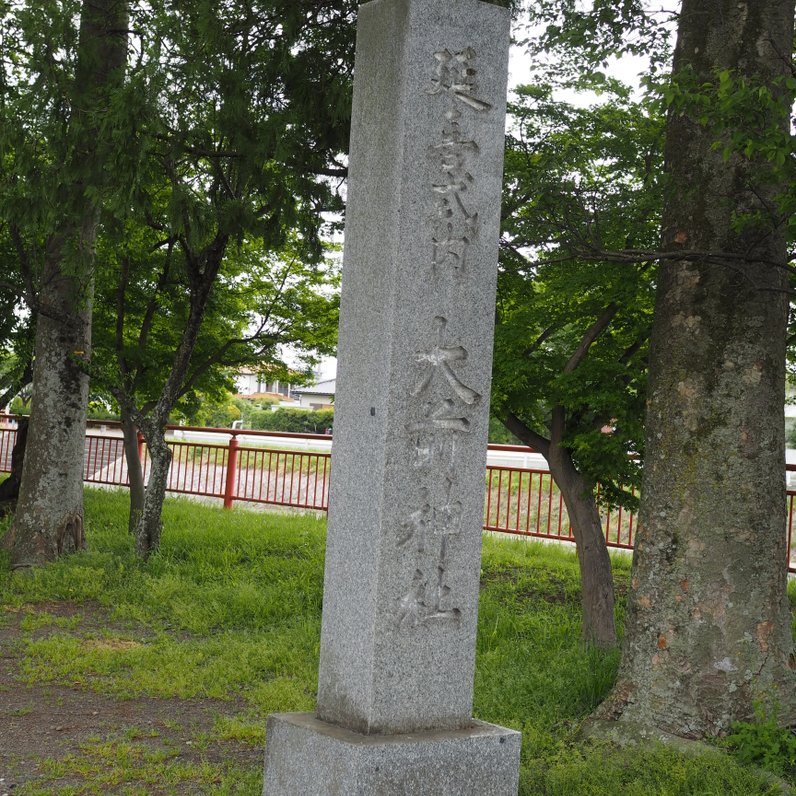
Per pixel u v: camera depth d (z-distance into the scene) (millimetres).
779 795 4926
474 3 4598
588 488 8125
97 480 18359
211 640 8062
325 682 4504
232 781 5125
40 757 5418
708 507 5863
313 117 9219
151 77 8836
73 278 10867
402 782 4145
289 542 12367
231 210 9438
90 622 8641
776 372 5973
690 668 5785
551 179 7629
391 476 4320
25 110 9375
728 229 6004
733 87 5059
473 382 4523
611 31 7727
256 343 13211
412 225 4406
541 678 6793
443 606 4426
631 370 8055
